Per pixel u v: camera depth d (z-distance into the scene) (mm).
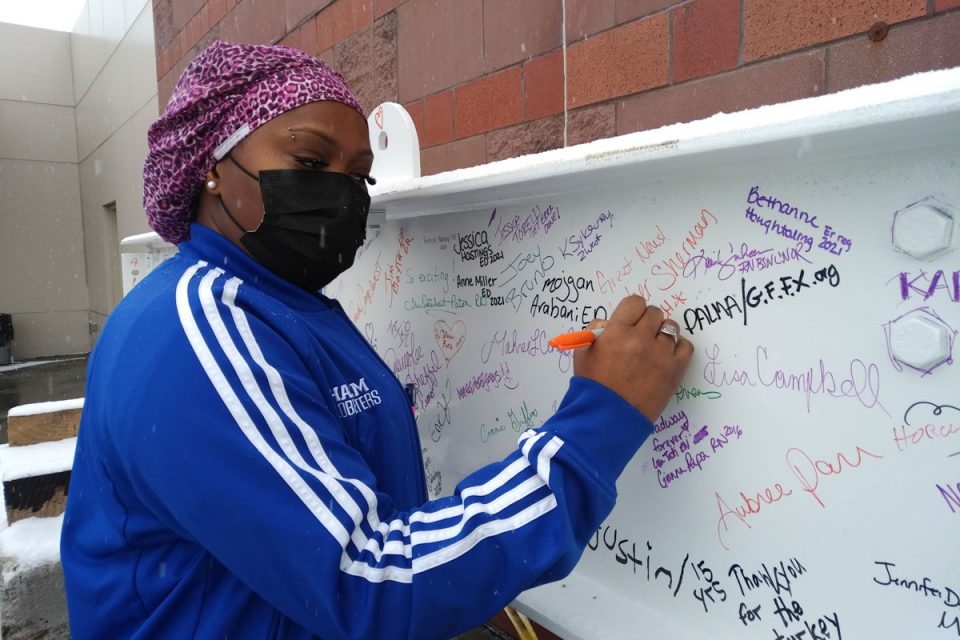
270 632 868
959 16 1231
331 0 3137
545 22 2123
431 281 1560
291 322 937
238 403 771
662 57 1779
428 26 2607
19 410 2688
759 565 934
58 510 2412
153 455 762
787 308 861
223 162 1033
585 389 905
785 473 887
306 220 1021
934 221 703
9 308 11891
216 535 757
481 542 797
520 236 1289
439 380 1561
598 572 1220
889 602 793
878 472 789
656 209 1020
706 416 986
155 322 832
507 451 1362
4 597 2117
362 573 764
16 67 11719
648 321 949
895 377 763
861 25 1377
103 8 9453
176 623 880
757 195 882
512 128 2289
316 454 808
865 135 687
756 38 1568
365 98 3037
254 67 998
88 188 11914
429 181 1254
